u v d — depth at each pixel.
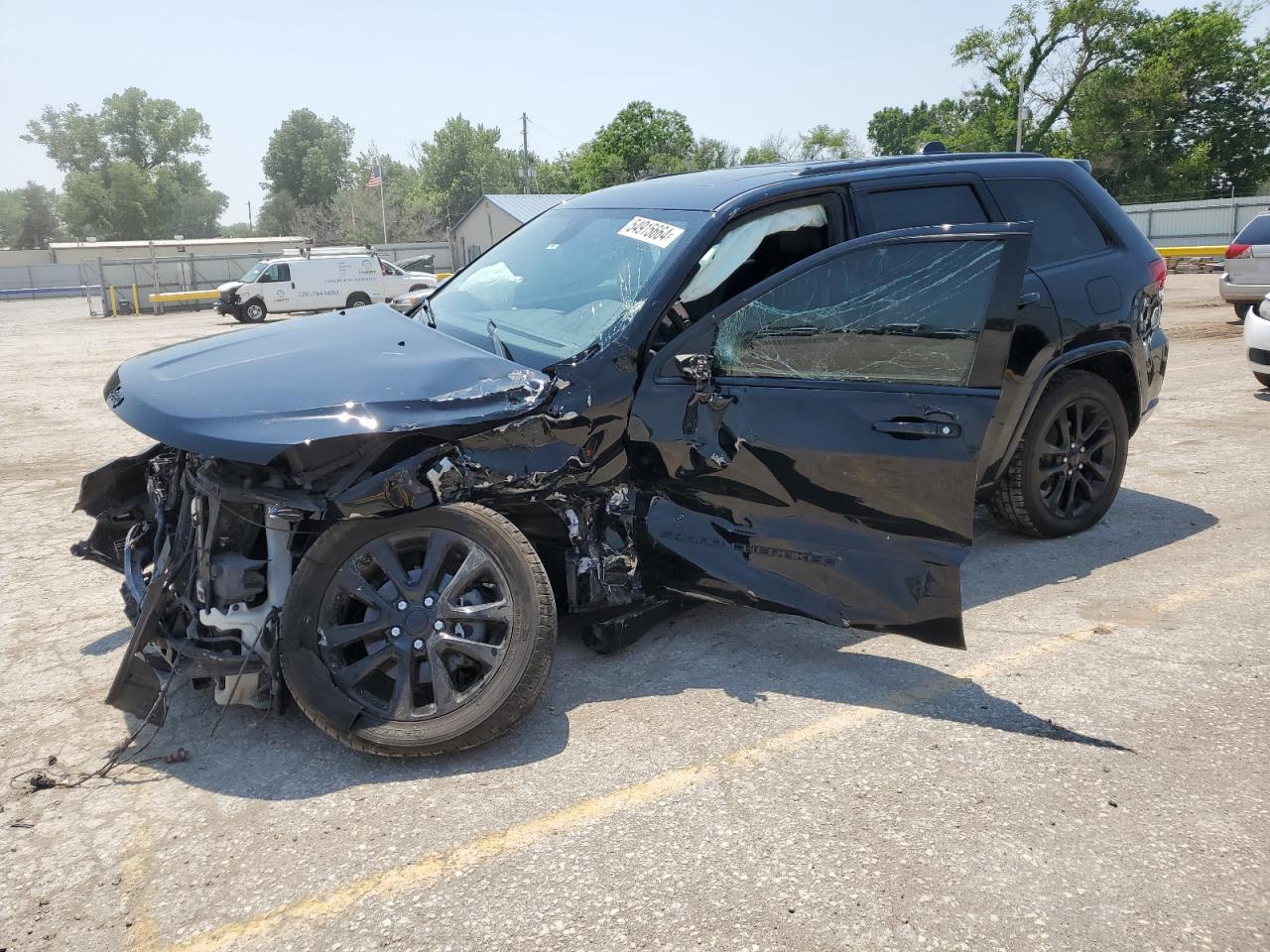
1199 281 22.23
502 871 2.51
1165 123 50.53
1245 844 2.56
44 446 8.45
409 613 3.02
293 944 2.27
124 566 3.49
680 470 3.45
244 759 3.09
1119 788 2.82
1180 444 6.86
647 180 4.51
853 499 3.29
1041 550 4.86
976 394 3.10
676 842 2.61
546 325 3.62
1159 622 3.97
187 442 2.87
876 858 2.53
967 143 51.88
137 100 98.69
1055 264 4.54
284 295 28.27
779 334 3.35
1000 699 3.37
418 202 77.19
